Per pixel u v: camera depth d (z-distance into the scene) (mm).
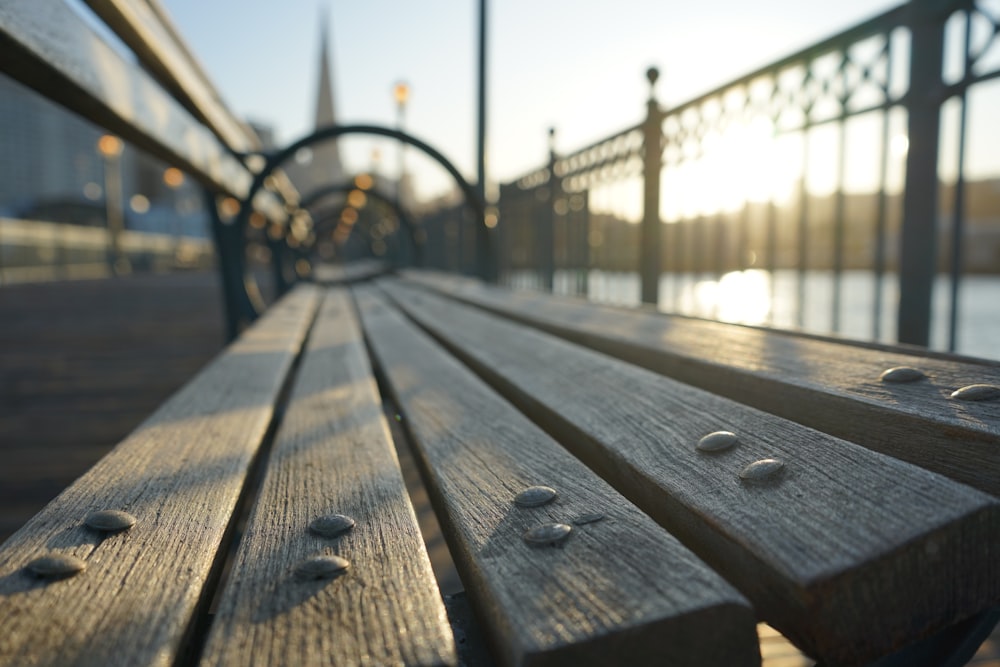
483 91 7020
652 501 833
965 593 621
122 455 1051
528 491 815
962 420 809
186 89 2949
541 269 6094
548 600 578
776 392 1095
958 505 638
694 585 580
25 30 1223
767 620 644
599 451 988
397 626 560
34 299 12977
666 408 1084
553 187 5641
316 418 1319
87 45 1619
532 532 698
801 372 1141
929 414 842
